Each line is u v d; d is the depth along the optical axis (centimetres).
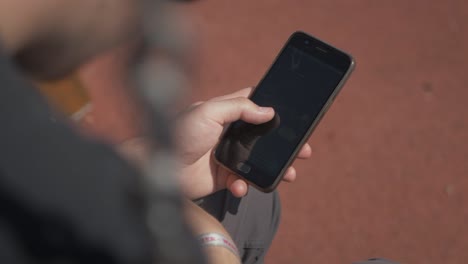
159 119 46
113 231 55
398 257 316
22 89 55
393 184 336
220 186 183
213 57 380
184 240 56
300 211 327
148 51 46
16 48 64
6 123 53
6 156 53
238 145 180
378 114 358
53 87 308
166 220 54
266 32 394
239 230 191
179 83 46
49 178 54
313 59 189
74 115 331
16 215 54
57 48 66
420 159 345
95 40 66
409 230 323
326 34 394
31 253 55
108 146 58
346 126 353
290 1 409
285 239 319
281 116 184
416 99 366
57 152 54
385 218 327
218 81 371
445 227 324
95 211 54
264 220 197
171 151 49
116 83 46
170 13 47
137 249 55
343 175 338
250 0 409
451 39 395
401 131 353
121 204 56
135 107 46
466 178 340
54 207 54
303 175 337
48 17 62
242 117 175
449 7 411
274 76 191
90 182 55
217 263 116
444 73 379
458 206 331
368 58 383
